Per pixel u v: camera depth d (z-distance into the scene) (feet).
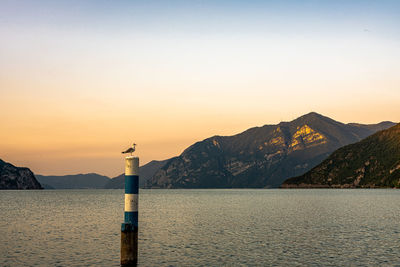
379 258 130.11
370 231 196.95
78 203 528.22
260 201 579.89
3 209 391.24
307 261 126.52
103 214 320.29
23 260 129.49
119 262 126.21
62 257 134.10
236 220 260.83
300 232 194.49
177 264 123.34
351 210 349.61
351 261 126.00
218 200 650.84
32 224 238.89
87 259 130.82
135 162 99.86
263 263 124.26
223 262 125.80
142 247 153.38
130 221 99.45
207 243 161.89
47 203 529.04
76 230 207.51
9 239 174.81
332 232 193.57
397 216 283.18
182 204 508.53
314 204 463.83
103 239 174.50
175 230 206.49
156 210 378.12
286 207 407.85
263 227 217.15
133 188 99.60
